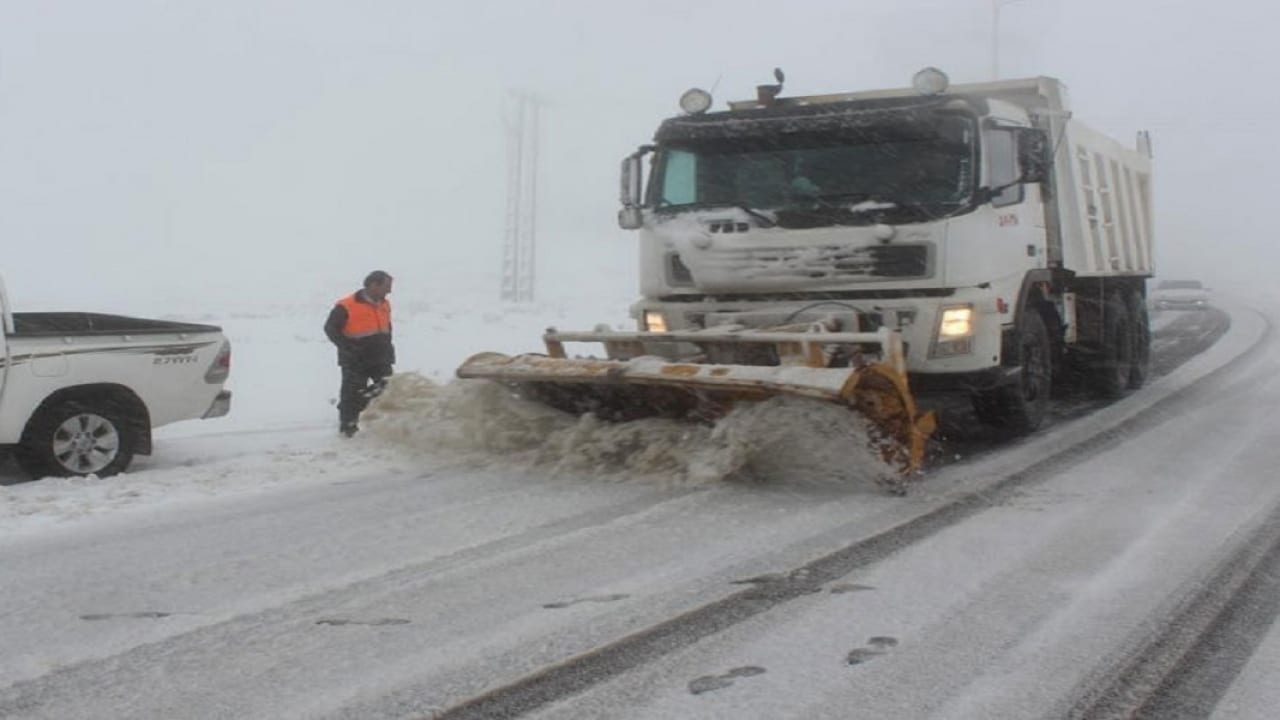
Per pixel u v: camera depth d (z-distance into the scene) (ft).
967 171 28.73
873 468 25.03
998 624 16.60
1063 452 30.83
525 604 17.79
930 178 28.89
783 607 17.46
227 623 17.15
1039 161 30.66
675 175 31.24
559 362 27.66
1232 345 63.82
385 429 31.27
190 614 17.62
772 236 29.35
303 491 26.66
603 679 14.75
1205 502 24.23
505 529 22.57
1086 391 42.37
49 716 13.91
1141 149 49.83
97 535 22.71
